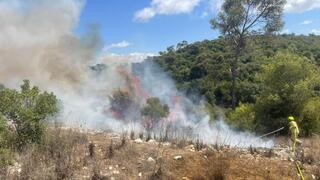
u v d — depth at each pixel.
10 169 8.02
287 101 19.92
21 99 9.45
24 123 9.28
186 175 8.13
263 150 10.47
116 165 8.38
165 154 9.09
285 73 20.36
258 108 20.95
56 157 8.41
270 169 8.75
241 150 10.20
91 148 8.82
